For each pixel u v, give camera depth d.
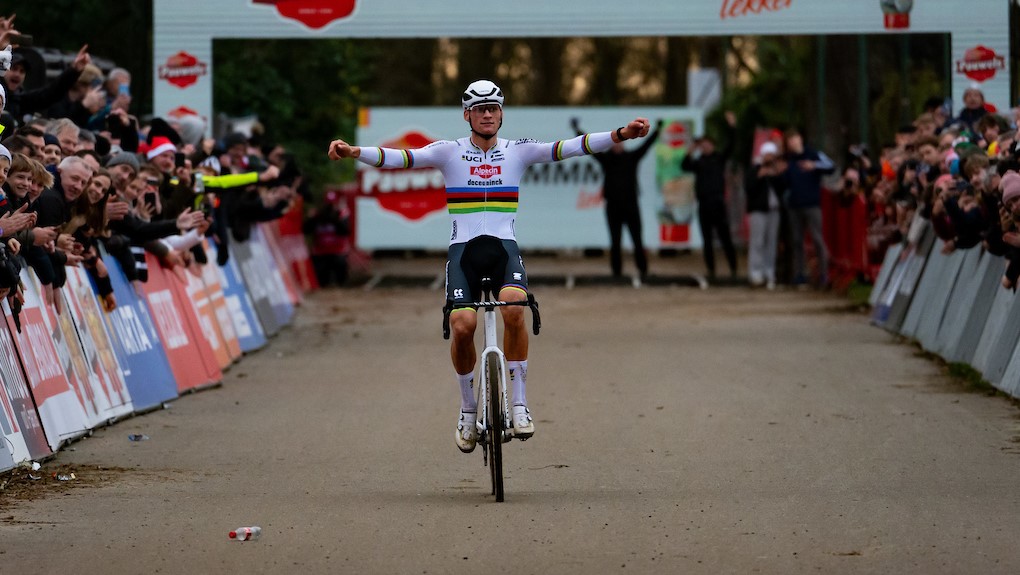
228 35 42.25
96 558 14.56
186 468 20.02
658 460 20.44
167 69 42.31
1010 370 26.38
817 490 18.03
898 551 14.66
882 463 20.00
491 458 17.83
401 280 62.00
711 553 14.65
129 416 24.83
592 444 21.88
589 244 69.19
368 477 19.36
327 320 44.31
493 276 18.09
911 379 29.14
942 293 33.44
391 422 24.34
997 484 18.36
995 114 30.41
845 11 41.94
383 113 68.50
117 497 17.81
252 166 38.16
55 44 51.56
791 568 14.00
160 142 29.45
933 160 32.34
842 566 14.07
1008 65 41.78
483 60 113.31
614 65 114.25
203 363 29.61
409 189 68.50
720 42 96.38
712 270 59.28
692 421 24.00
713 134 82.00
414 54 109.31
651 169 68.88
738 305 47.28
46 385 21.28
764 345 35.59
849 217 51.06
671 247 69.12
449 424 24.09
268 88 57.53
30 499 17.61
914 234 37.69
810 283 55.38
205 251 33.22
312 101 60.84
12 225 19.00
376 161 17.91
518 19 42.34
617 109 68.50
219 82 56.50
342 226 59.12
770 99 78.88
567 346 35.72
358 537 15.49
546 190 69.12
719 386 28.36
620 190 59.22
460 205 18.14
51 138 22.94
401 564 14.27
